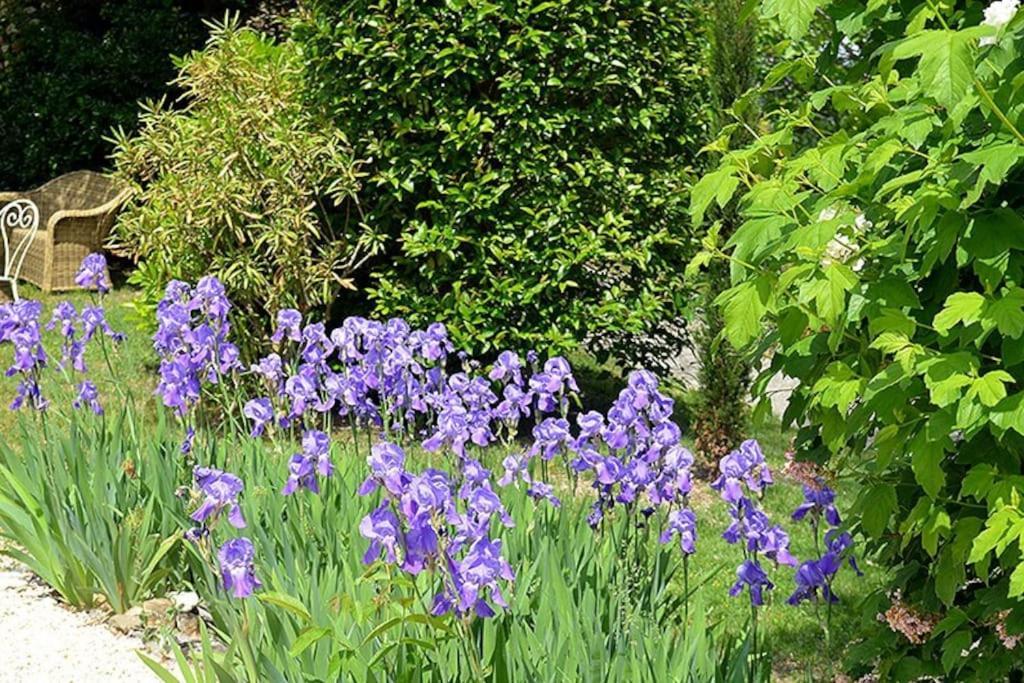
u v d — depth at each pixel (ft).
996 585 11.33
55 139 45.83
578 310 26.11
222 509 12.23
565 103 26.13
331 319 29.14
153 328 27.81
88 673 13.08
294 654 9.52
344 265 27.20
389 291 26.63
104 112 45.65
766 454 27.43
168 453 16.28
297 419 17.12
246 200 25.59
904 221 9.93
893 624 12.38
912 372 9.53
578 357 34.01
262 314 27.58
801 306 10.41
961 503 10.69
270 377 15.76
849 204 10.62
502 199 26.08
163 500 15.40
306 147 25.50
